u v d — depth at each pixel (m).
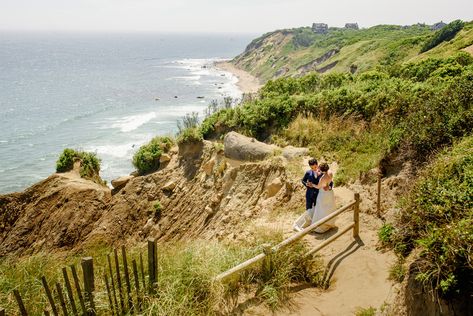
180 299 6.23
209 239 14.09
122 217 18.44
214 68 169.25
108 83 113.50
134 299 6.04
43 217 19.19
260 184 14.93
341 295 6.89
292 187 12.90
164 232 17.22
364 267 7.58
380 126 14.57
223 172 17.09
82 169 21.56
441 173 7.36
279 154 15.62
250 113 19.67
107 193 19.62
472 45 42.34
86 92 95.44
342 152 13.96
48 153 47.19
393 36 104.94
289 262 7.44
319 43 129.00
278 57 147.38
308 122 17.23
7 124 61.72
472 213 5.63
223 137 19.62
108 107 74.81
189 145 19.66
